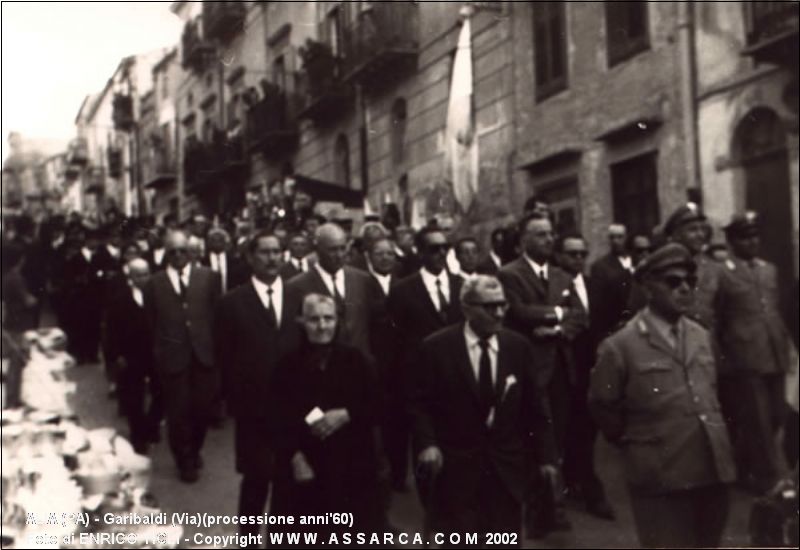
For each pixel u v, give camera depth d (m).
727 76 9.41
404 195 13.34
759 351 5.95
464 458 4.27
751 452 5.91
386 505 5.90
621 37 10.59
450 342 4.37
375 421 4.45
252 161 15.21
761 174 9.17
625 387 4.20
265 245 5.65
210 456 7.54
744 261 6.11
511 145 12.05
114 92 17.11
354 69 13.66
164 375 6.97
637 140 10.41
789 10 8.80
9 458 5.45
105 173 17.31
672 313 4.19
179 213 16.70
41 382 9.62
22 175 15.47
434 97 12.80
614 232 6.46
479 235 12.04
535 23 11.70
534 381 4.44
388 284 6.70
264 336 5.53
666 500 4.11
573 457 5.85
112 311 7.69
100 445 6.06
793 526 4.79
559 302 5.75
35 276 10.88
